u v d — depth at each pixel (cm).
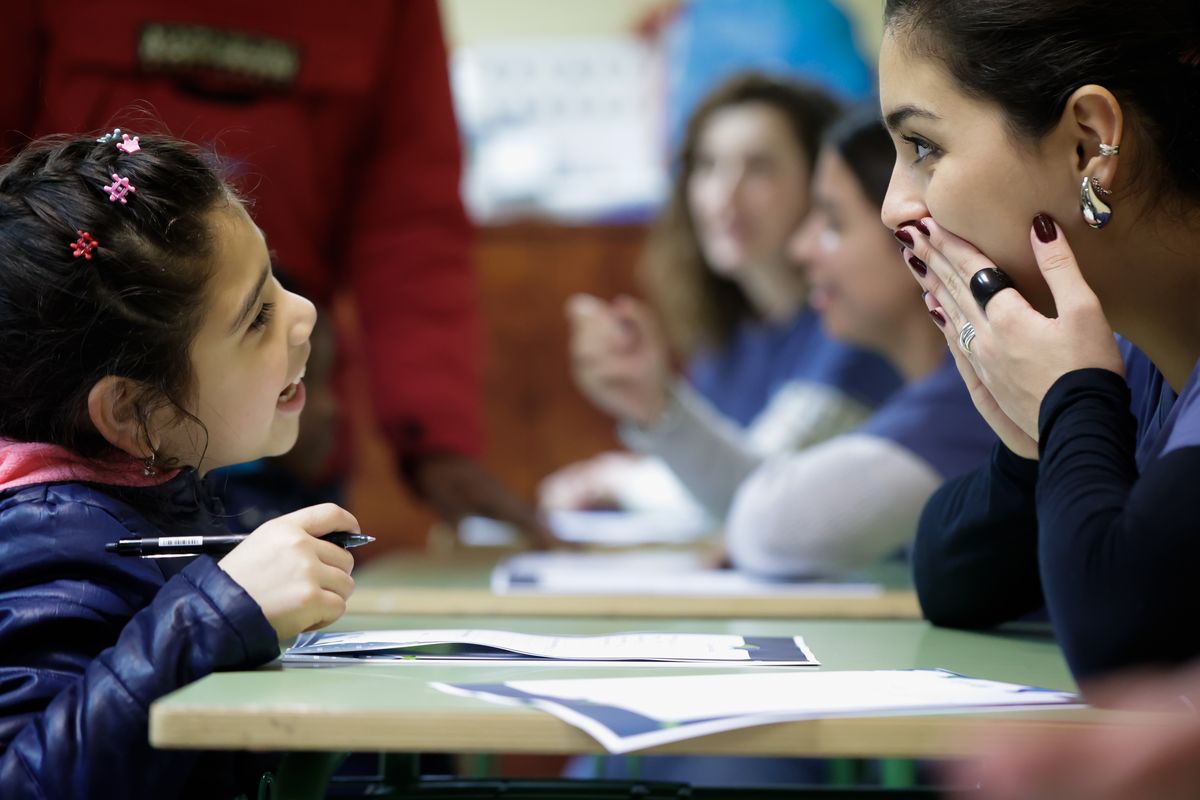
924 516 146
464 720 82
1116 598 91
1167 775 46
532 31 443
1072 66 107
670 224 353
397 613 169
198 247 121
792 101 333
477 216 422
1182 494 91
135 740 94
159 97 230
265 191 238
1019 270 114
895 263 238
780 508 210
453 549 266
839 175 241
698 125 342
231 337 123
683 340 358
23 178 121
